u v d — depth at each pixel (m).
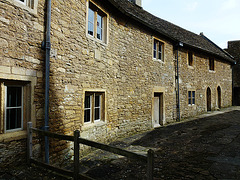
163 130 7.85
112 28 6.18
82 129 4.69
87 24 4.98
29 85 3.47
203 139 6.05
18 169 3.21
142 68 7.79
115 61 6.32
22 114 3.49
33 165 3.38
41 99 3.68
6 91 3.21
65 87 4.19
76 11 4.57
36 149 3.54
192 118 11.06
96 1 5.29
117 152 2.54
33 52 3.51
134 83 7.32
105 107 5.72
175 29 12.40
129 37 7.09
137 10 9.05
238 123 8.93
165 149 5.14
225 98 16.73
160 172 3.61
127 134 6.92
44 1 3.76
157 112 9.11
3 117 3.13
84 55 4.82
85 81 4.85
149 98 8.20
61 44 4.09
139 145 5.63
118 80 6.48
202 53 12.94
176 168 3.78
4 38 3.02
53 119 3.86
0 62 2.95
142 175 3.54
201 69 12.81
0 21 2.96
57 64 3.97
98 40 5.46
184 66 11.02
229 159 4.18
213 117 11.17
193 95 12.12
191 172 3.57
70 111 4.33
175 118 10.15
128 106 7.00
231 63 18.00
